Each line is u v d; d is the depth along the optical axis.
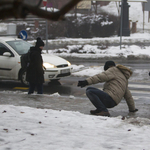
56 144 6.23
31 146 6.04
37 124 8.09
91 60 34.19
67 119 8.82
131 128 7.91
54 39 54.19
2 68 17.89
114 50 39.34
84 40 50.19
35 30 54.91
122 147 6.07
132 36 57.38
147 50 39.94
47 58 18.33
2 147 5.92
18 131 7.29
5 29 58.75
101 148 5.96
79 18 56.50
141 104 12.51
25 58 13.10
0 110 9.74
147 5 39.97
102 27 56.03
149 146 6.19
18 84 18.80
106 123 8.45
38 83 13.39
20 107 10.30
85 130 7.63
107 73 9.90
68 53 38.72
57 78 17.92
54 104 11.90
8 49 17.98
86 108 11.29
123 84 9.99
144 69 25.72
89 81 9.73
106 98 9.80
